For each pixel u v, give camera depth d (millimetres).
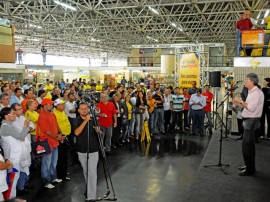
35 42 29141
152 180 5391
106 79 18281
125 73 21891
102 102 6988
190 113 10320
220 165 5191
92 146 4305
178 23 21312
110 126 7070
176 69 12664
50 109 4859
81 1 17422
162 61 14695
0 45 5711
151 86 10797
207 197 3881
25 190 4770
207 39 32000
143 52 22312
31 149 4645
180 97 9930
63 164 5316
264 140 7117
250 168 4676
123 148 7805
